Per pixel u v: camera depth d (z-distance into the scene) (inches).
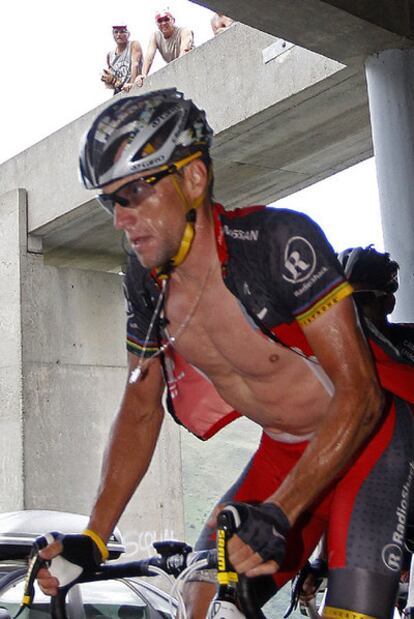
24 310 318.7
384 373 58.6
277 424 60.8
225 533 47.1
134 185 51.8
